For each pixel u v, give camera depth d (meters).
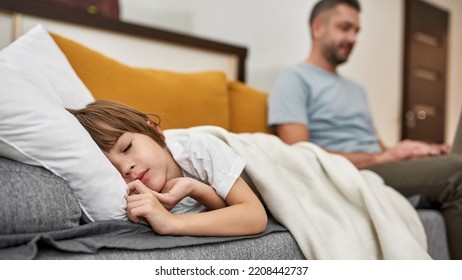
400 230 1.01
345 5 1.99
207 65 1.99
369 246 1.04
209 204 0.93
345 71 3.10
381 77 3.39
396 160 1.63
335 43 1.98
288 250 0.91
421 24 3.62
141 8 2.20
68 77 1.13
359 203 1.09
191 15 2.35
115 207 0.81
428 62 3.69
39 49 1.12
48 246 0.67
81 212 0.80
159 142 0.98
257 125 1.82
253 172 1.00
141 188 0.85
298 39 2.80
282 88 1.87
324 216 1.03
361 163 1.71
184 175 1.01
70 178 0.78
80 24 1.62
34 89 0.80
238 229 0.85
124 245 0.70
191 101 1.51
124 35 1.74
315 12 2.06
